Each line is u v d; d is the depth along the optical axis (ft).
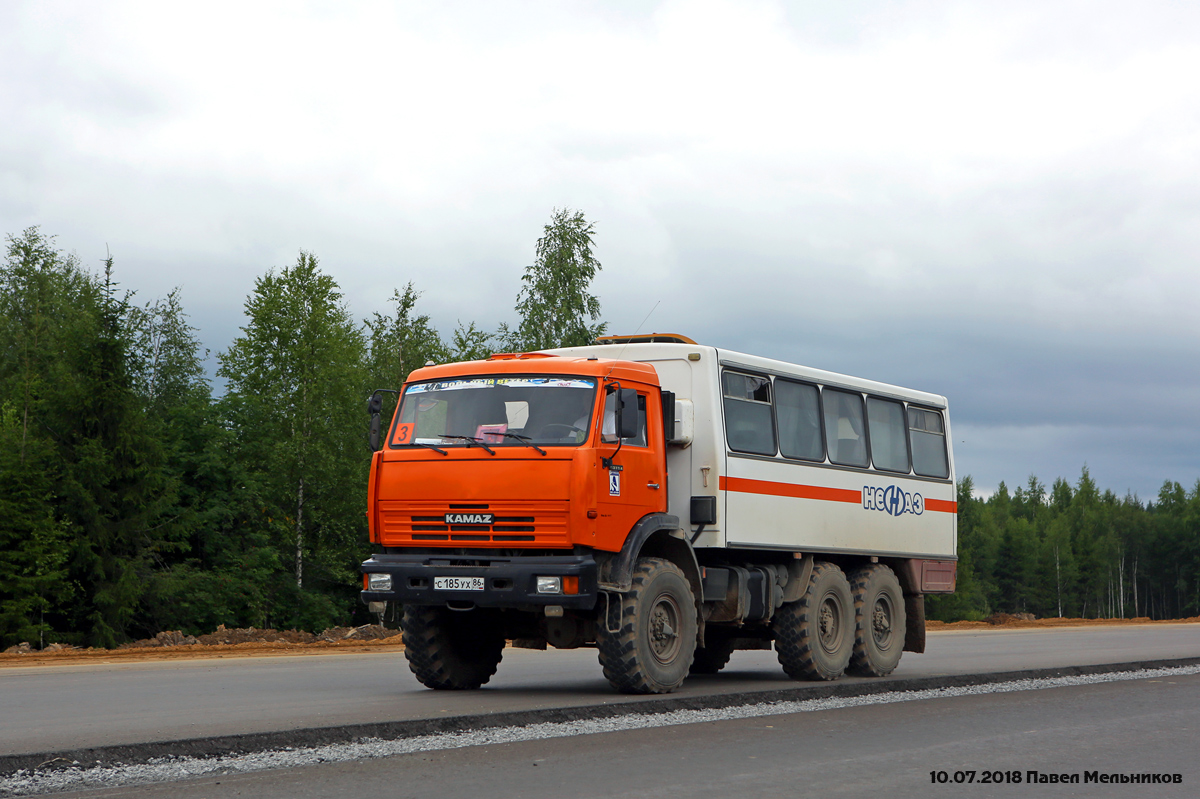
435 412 38.17
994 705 37.17
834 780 22.58
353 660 62.85
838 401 49.70
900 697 39.78
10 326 166.81
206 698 37.09
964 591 327.88
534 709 30.83
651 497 38.63
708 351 42.09
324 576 161.27
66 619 127.44
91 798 20.03
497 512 35.76
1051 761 25.45
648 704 33.42
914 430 55.21
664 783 21.86
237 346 161.99
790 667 45.83
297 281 162.50
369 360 181.78
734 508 42.06
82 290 175.83
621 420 36.50
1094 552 419.95
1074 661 60.29
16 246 179.52
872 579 50.26
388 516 37.60
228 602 143.02
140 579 130.21
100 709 33.32
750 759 24.99
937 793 21.49
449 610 39.93
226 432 153.48
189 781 21.74
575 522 35.06
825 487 47.50
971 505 379.55
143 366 157.17
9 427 127.03
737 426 43.01
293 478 156.25
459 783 21.58
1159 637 99.30
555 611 35.09
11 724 29.27
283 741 25.98
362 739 26.89
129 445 129.59
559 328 148.36
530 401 37.06
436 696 37.52
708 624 44.01
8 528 119.75
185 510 140.87
